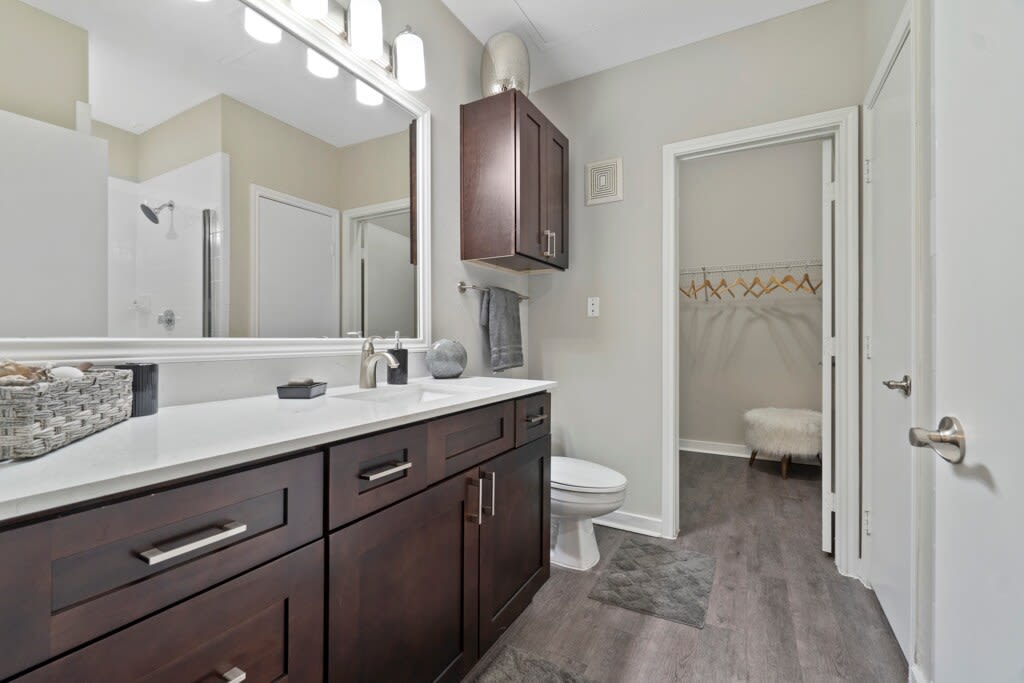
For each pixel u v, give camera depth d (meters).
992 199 0.69
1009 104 0.64
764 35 2.04
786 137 2.01
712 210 3.91
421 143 1.80
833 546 1.99
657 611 1.62
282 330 1.31
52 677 0.50
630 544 2.17
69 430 0.68
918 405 1.21
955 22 0.83
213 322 1.15
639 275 2.34
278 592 0.74
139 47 1.02
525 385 1.64
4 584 0.47
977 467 0.73
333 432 0.83
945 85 0.87
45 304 0.87
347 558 0.87
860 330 1.82
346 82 1.51
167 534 0.60
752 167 3.55
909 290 1.30
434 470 1.11
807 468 3.47
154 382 0.96
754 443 3.39
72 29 0.92
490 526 1.34
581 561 1.92
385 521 0.96
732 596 1.71
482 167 1.98
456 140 2.02
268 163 1.28
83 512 0.53
